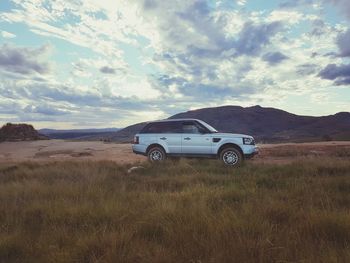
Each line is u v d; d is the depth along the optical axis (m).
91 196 8.16
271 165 12.93
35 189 8.94
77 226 6.11
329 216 5.64
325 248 4.64
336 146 20.55
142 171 12.42
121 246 4.95
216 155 14.06
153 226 5.75
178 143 14.47
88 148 24.05
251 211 6.23
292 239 4.97
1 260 4.78
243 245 4.68
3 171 13.09
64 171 11.85
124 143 28.75
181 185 9.85
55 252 4.78
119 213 6.52
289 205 6.62
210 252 4.64
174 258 4.51
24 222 6.39
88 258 4.72
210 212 6.24
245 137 13.84
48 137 33.72
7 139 29.89
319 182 9.09
